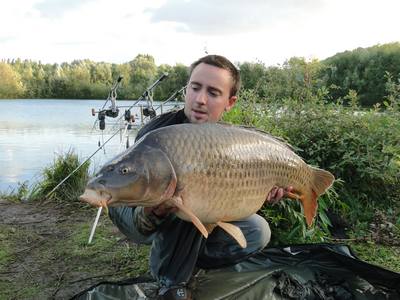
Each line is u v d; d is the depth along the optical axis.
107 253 3.50
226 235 2.52
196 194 1.83
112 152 9.53
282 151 2.21
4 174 7.64
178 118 2.50
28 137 12.78
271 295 2.62
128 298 2.46
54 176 5.58
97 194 1.67
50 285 2.98
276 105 4.77
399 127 4.54
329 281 2.77
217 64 2.38
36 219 4.45
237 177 1.94
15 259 3.41
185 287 2.38
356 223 4.12
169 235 2.35
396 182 4.44
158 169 1.73
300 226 3.47
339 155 4.43
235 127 2.04
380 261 3.37
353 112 4.75
